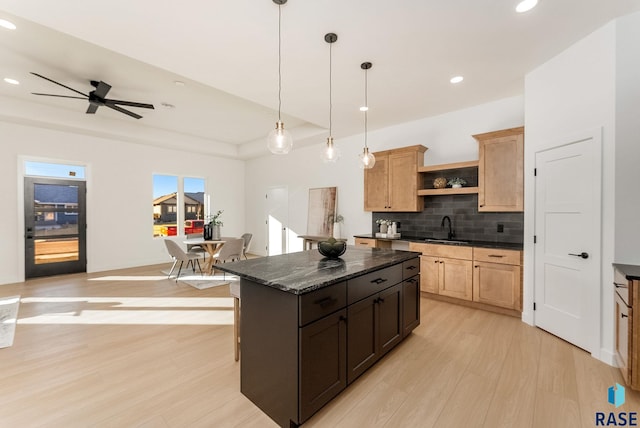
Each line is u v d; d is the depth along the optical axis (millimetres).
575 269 2518
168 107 4691
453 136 4172
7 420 1664
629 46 2148
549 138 2756
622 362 2002
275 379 1689
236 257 5195
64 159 5148
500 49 2572
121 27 2213
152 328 2984
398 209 4418
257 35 2344
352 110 4129
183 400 1868
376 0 1956
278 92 3496
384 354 2326
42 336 2775
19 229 4770
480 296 3418
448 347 2555
